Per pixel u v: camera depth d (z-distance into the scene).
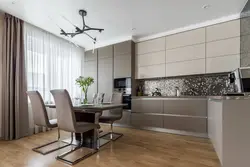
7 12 2.79
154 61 3.84
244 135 1.48
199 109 2.94
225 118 1.54
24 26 3.15
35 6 2.59
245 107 1.48
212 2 2.48
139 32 3.75
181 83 3.77
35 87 3.32
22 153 2.14
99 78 4.49
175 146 2.44
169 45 3.64
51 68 3.74
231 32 2.92
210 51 3.12
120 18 3.04
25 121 2.99
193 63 3.31
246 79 2.28
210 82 3.41
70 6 2.60
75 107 2.12
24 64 3.02
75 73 4.47
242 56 2.74
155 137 2.96
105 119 2.76
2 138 2.77
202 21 3.17
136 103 3.74
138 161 1.90
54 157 2.01
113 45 4.27
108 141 2.69
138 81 4.30
